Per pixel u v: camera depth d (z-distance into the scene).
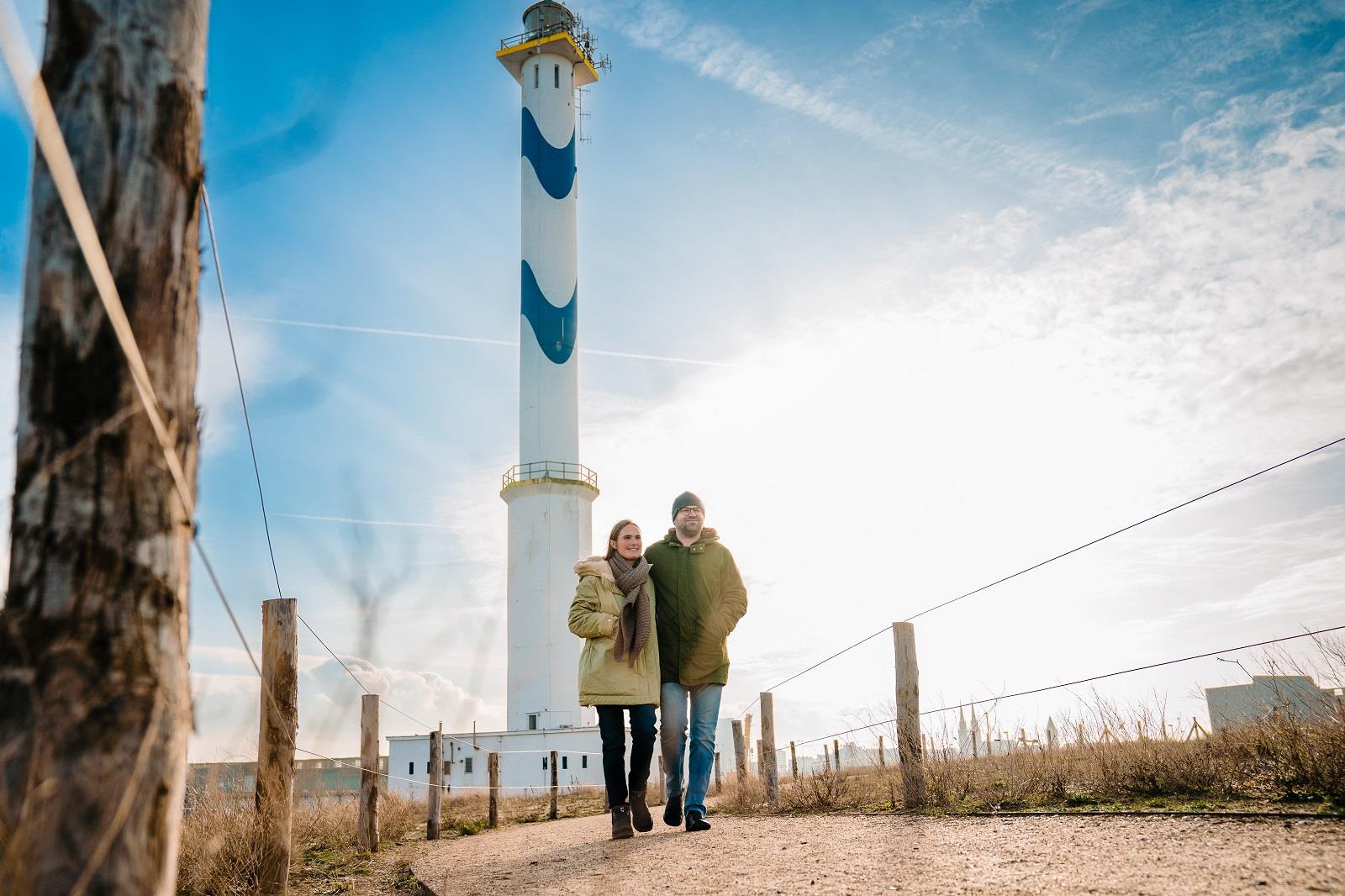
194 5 2.14
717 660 6.49
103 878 1.69
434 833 9.27
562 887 4.14
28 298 1.89
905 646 6.81
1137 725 6.48
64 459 1.79
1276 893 2.72
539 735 28.73
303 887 5.68
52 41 1.98
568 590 30.78
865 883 3.52
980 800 6.40
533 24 36.53
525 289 33.62
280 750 5.48
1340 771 4.75
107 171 1.94
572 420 32.69
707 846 5.23
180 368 2.00
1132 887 2.96
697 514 6.67
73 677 1.73
